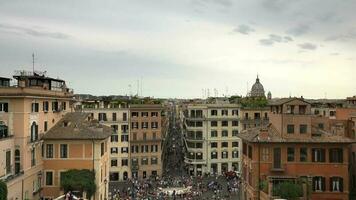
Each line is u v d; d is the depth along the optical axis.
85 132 72.31
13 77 77.25
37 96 68.06
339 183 66.25
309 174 66.50
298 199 60.72
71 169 70.50
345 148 66.44
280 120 68.44
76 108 127.75
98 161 71.38
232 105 144.12
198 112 142.75
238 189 114.25
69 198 52.09
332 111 133.62
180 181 126.38
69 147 71.25
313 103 145.62
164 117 171.88
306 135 67.56
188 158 143.38
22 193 62.59
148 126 136.00
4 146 59.69
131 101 144.00
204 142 141.75
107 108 132.12
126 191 111.12
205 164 141.62
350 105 127.38
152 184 121.81
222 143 143.00
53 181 71.19
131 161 133.75
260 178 67.12
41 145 70.62
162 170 141.62
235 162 143.75
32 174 66.56
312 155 66.88
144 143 134.88
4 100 64.25
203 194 109.38
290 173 66.69
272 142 66.69
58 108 80.44
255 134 70.25
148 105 137.00
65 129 73.38
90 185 68.44
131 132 134.00
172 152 193.62
